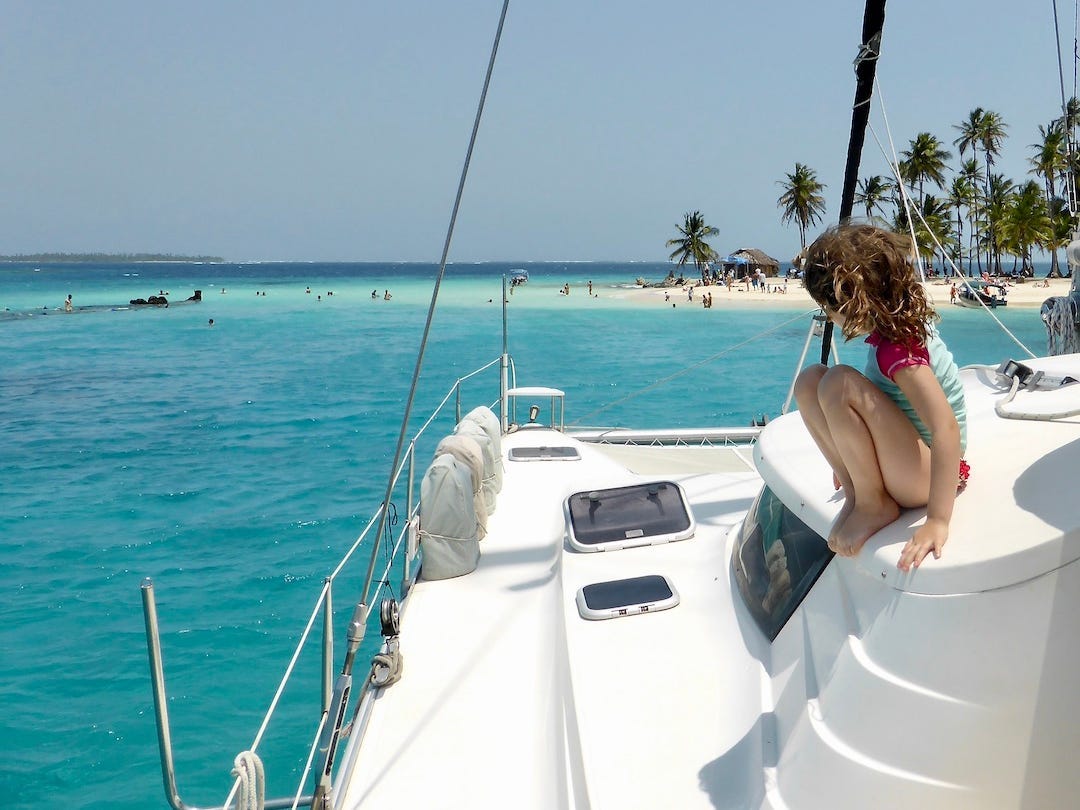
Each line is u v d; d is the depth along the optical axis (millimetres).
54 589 9094
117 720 6488
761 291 81688
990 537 2174
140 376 27531
